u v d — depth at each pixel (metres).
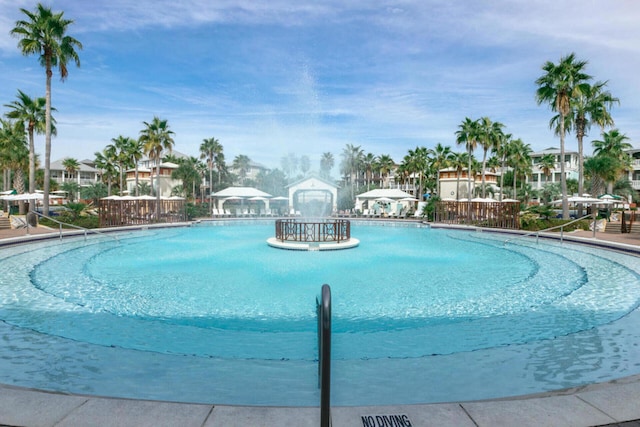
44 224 27.31
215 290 9.98
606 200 30.64
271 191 83.19
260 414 3.60
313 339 6.67
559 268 13.48
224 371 5.32
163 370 5.36
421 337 6.78
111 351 6.08
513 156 59.91
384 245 19.61
